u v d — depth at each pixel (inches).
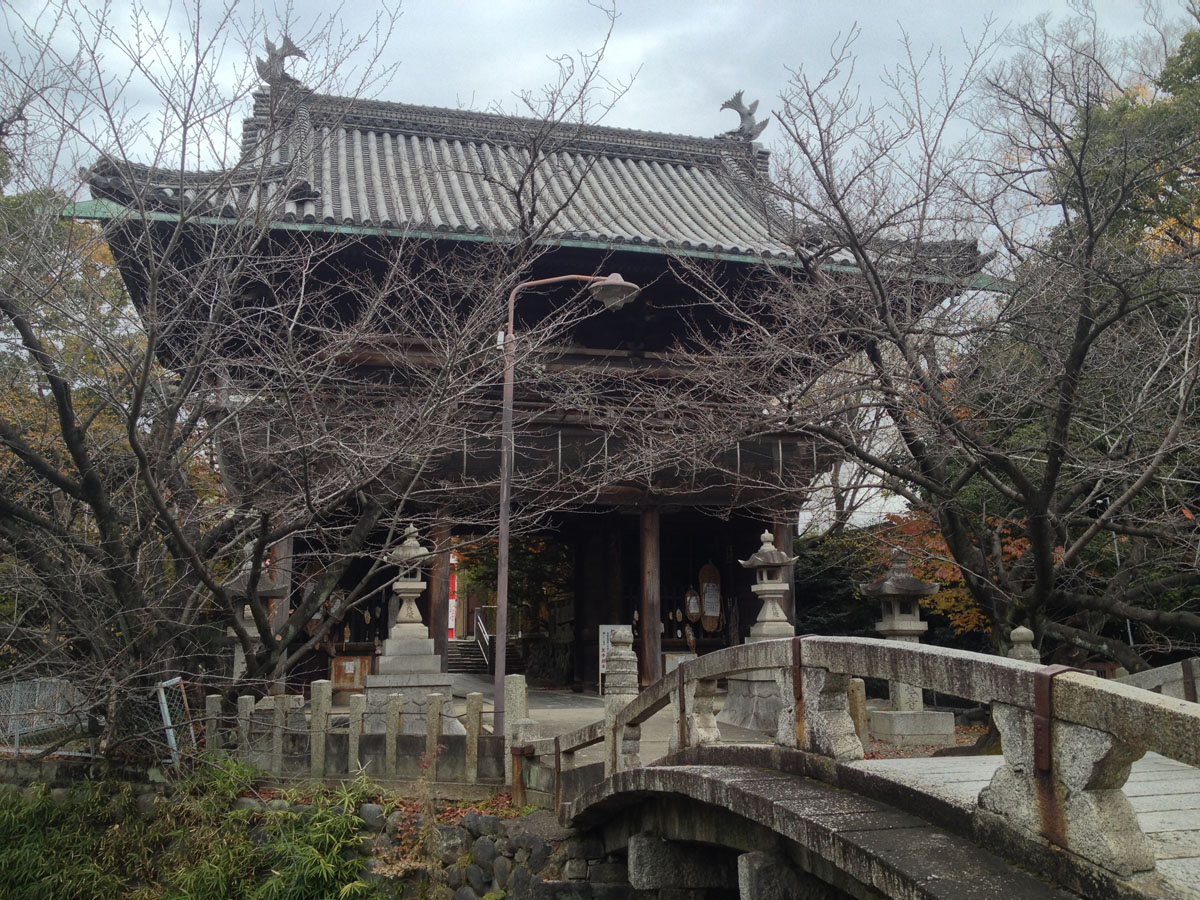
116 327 427.5
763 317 620.7
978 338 426.0
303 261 482.3
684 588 798.5
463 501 611.8
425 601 729.0
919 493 538.0
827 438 416.5
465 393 439.5
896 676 191.2
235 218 482.9
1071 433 458.3
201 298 414.3
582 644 800.9
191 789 408.8
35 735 475.8
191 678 442.0
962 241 442.9
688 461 539.2
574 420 622.8
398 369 565.6
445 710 470.3
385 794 402.6
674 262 590.9
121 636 425.1
